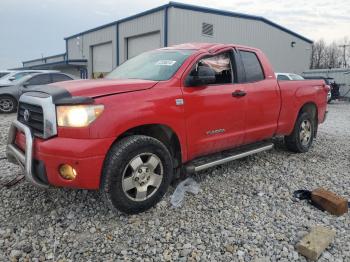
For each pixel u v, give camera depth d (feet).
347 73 90.58
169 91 12.54
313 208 13.10
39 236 10.66
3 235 10.64
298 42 95.81
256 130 16.33
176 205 12.72
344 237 11.06
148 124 11.89
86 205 12.62
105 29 86.99
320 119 21.31
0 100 38.75
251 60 16.56
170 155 12.56
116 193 11.14
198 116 13.41
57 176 10.79
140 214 12.03
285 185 15.30
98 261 9.52
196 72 13.12
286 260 9.78
